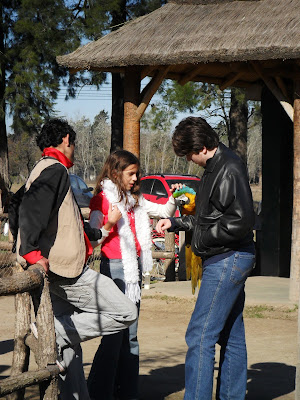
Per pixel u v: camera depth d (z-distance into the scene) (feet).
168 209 15.21
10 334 23.73
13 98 63.93
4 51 64.59
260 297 29.22
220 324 13.07
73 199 12.26
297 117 28.89
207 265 13.25
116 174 14.20
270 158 38.29
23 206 11.46
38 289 10.97
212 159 13.05
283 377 17.93
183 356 20.30
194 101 73.36
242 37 28.30
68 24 63.26
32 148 153.28
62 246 11.98
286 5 29.96
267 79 30.01
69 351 12.85
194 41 29.22
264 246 38.32
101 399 14.35
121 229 14.17
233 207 12.66
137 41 30.63
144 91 31.53
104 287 12.47
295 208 28.66
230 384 13.87
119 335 14.33
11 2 65.57
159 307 28.50
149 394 16.22
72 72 31.42
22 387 10.05
